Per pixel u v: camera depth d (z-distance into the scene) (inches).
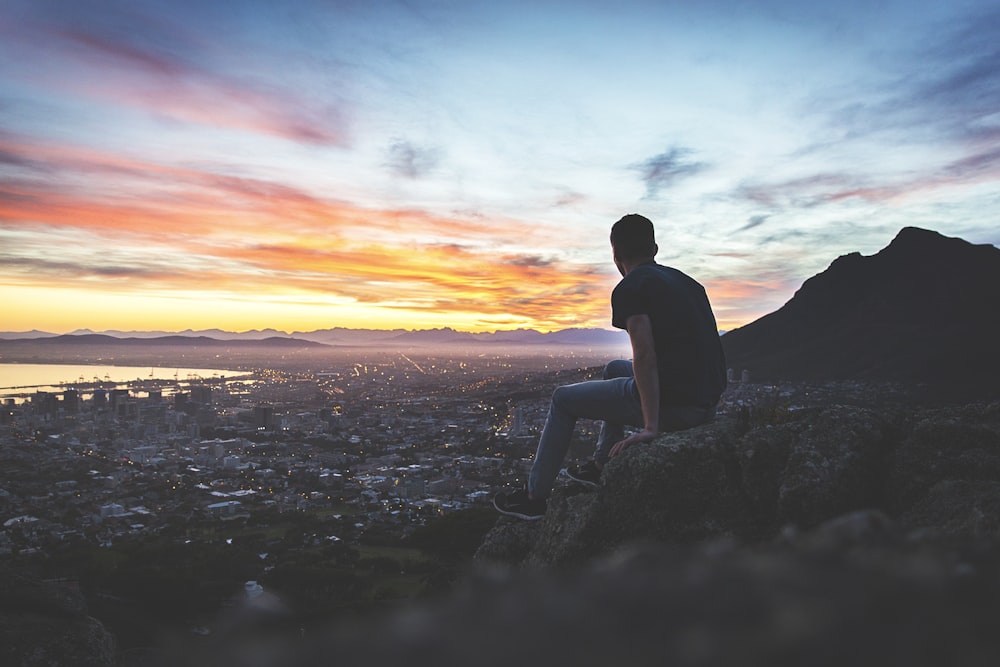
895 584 27.9
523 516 189.3
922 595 26.9
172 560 1300.4
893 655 22.0
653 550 41.4
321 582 950.4
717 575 31.9
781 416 175.6
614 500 164.6
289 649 26.8
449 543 806.5
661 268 176.4
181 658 26.3
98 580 836.6
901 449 154.3
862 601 25.8
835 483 150.6
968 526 125.9
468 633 28.2
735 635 23.5
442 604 34.4
